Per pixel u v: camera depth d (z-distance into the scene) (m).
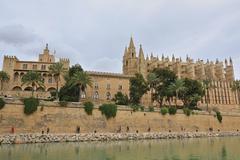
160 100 93.19
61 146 43.25
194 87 93.12
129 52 136.12
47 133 54.25
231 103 135.75
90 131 59.66
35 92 87.88
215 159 28.98
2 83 93.38
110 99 102.06
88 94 99.81
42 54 126.25
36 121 54.22
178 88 85.56
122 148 40.69
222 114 85.06
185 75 136.75
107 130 62.03
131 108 67.31
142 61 127.94
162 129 70.56
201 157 30.58
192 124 76.81
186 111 76.81
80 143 50.22
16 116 52.53
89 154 33.00
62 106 58.03
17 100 53.38
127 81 107.00
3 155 31.16
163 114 72.12
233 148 40.38
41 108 55.34
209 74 141.12
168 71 93.19
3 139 47.62
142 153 34.25
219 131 81.56
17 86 95.31
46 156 30.66
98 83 102.75
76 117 59.00
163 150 38.00
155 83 90.94
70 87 74.88
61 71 78.44
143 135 65.25
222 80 138.12
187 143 50.88
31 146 42.81
